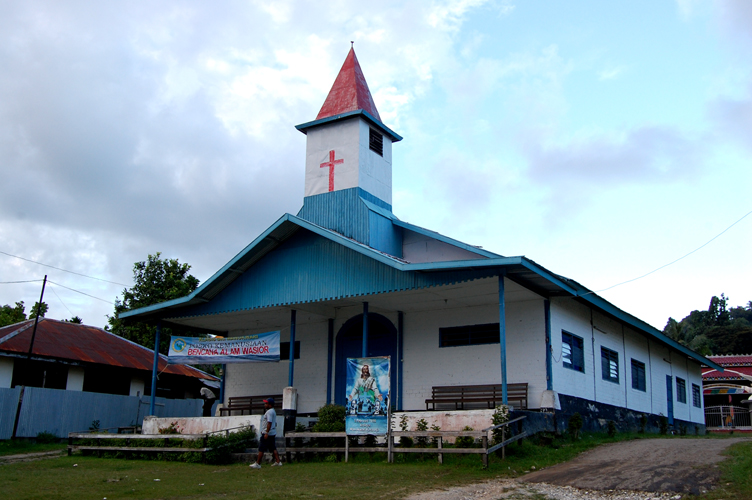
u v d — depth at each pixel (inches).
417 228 897.5
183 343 908.0
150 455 739.4
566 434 755.4
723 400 1726.1
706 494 434.3
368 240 852.0
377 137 963.3
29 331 1040.2
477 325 850.8
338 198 902.4
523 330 812.6
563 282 740.0
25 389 918.4
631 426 992.2
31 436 914.1
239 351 872.9
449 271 716.0
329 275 811.4
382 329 930.1
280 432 784.3
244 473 601.6
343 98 956.0
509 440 618.5
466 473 550.6
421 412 711.7
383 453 650.8
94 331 1202.0
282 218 822.5
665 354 1230.9
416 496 466.9
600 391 910.4
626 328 1049.5
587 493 462.9
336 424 709.3
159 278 1589.6
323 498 461.4
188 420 821.2
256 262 883.4
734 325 3181.6
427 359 875.4
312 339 999.6
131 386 1152.8
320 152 943.0
